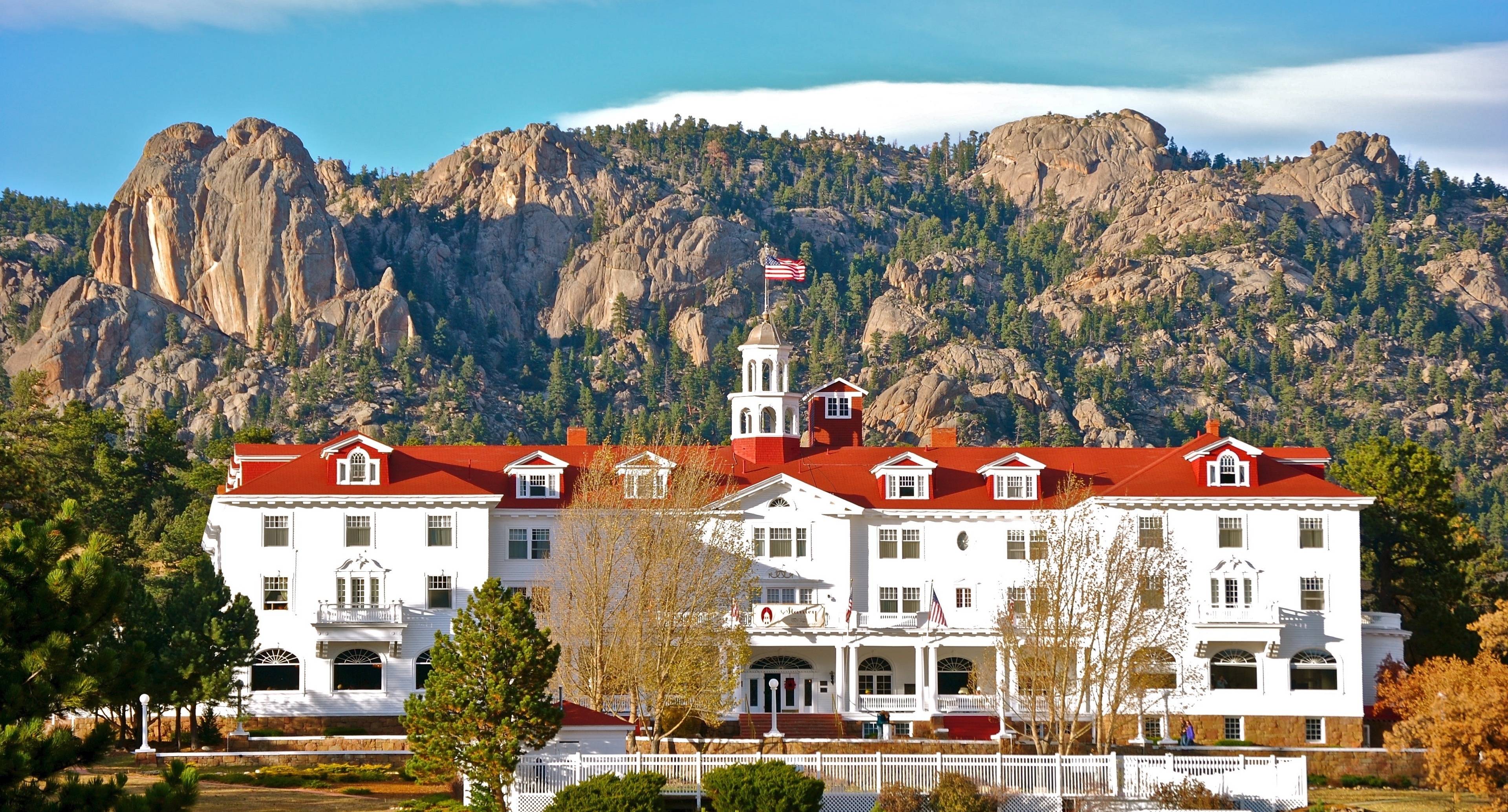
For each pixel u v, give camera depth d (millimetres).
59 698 106688
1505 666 195000
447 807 161375
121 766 186375
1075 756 170375
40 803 101438
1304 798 169125
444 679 157000
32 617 108375
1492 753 177125
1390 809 183625
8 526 158500
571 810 150250
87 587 110312
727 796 152500
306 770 184750
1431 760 183500
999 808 165250
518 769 159750
